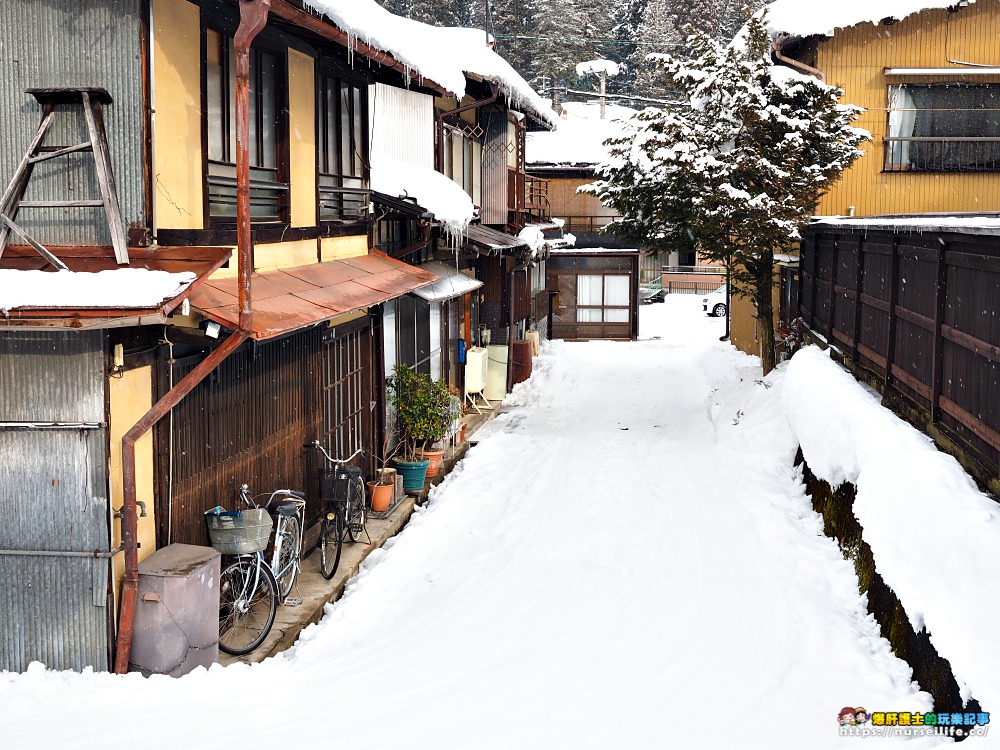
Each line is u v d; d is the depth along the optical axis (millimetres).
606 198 17672
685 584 9266
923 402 10141
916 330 10398
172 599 6805
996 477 7789
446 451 15305
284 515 8586
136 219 7066
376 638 8172
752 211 16125
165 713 6355
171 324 7281
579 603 8867
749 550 10297
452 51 17688
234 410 8531
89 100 6953
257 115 8992
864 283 13336
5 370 6664
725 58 16875
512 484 13586
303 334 10242
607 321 34531
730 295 30250
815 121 16531
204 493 7988
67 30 7027
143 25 6957
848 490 10406
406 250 12773
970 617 6207
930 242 9680
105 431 6664
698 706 6695
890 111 19391
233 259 7988
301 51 9844
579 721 6441
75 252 7156
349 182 11812
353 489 10500
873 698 6809
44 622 6848
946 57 19203
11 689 6578
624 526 11312
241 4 6812
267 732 6168
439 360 17875
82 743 5883
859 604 8766
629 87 60719
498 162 21625
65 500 6750
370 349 12656
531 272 28031
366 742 6062
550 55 55469
